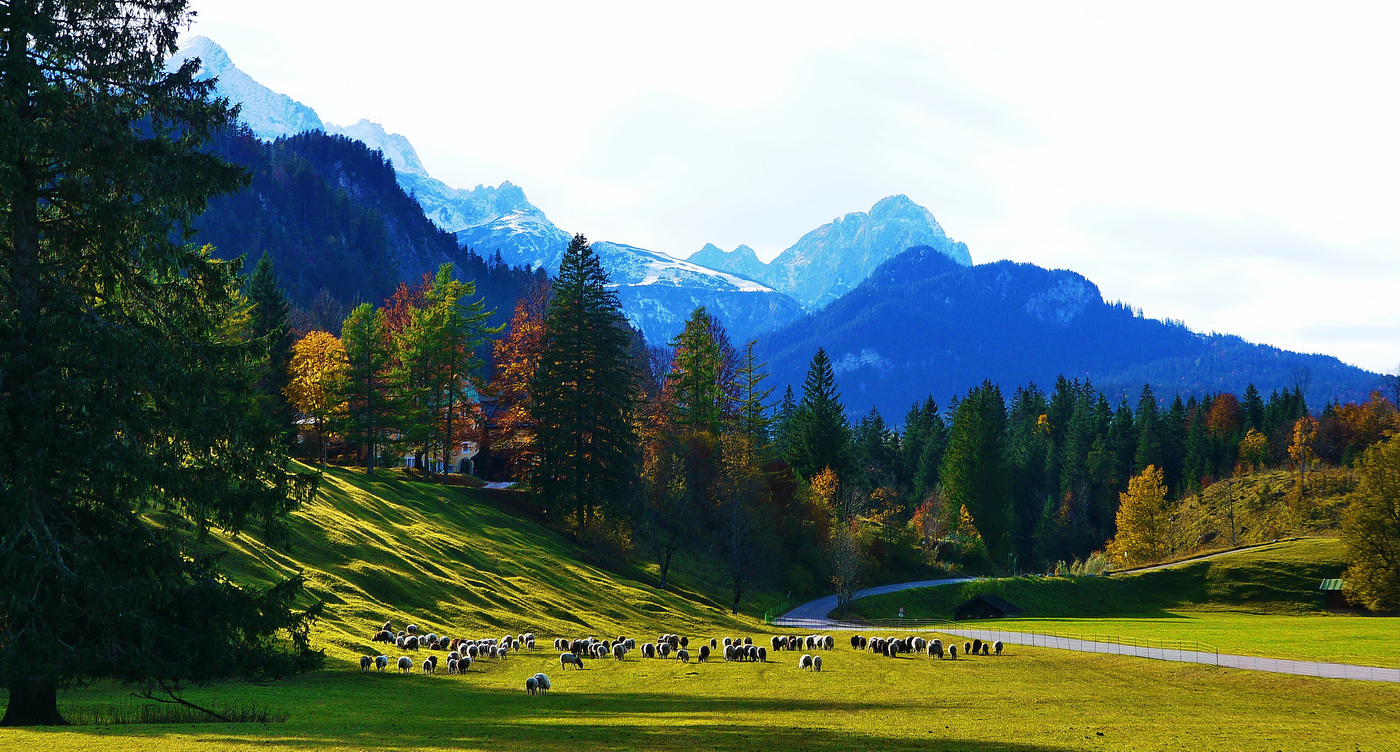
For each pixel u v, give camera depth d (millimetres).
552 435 86375
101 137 21469
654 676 46688
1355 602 106688
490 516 87250
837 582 102125
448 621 58156
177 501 23438
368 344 91000
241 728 23016
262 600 23844
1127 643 68750
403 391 91688
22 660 19906
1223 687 47000
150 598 21891
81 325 21031
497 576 71000
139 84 23031
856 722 30062
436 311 94812
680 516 97188
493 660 49344
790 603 101688
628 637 64562
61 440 20578
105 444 20703
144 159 22172
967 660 60469
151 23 23219
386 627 52062
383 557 64438
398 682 39656
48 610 20672
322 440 93750
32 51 20703
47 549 20812
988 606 104500
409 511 80000
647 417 104375
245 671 23359
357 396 90938
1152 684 48500
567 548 85875
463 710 31781
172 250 22953
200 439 22844
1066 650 65062
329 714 28656
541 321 105188
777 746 23516
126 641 21594
